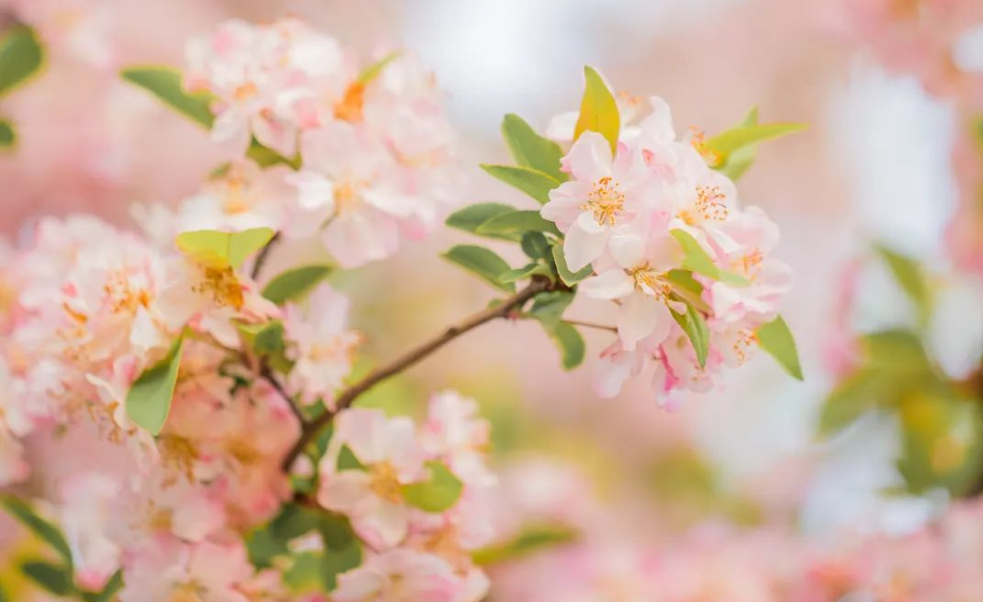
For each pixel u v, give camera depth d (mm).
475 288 2584
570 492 2061
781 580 1780
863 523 1776
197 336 1530
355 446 1551
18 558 1737
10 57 1709
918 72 1804
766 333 1527
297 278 1565
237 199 1543
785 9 3227
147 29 2246
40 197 1910
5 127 1717
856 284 1831
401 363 1540
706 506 2496
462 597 1547
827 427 1829
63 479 1656
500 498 2021
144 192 1996
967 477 1795
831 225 3225
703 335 1491
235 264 1520
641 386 2707
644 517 2438
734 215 1505
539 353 2656
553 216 1492
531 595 1798
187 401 1535
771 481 2477
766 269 1510
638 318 1488
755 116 1555
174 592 1539
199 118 1583
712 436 2717
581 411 2680
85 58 1783
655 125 1504
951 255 1811
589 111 1518
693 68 3328
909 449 1814
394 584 1540
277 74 1549
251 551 1568
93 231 1569
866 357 1810
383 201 1547
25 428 1562
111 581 1583
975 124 1788
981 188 1804
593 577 1794
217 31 1570
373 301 2449
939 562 1731
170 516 1542
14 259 1615
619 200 1489
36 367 1535
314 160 1547
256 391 1548
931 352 1809
